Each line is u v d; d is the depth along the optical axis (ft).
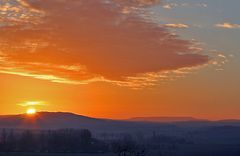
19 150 565.53
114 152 529.45
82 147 590.96
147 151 556.10
